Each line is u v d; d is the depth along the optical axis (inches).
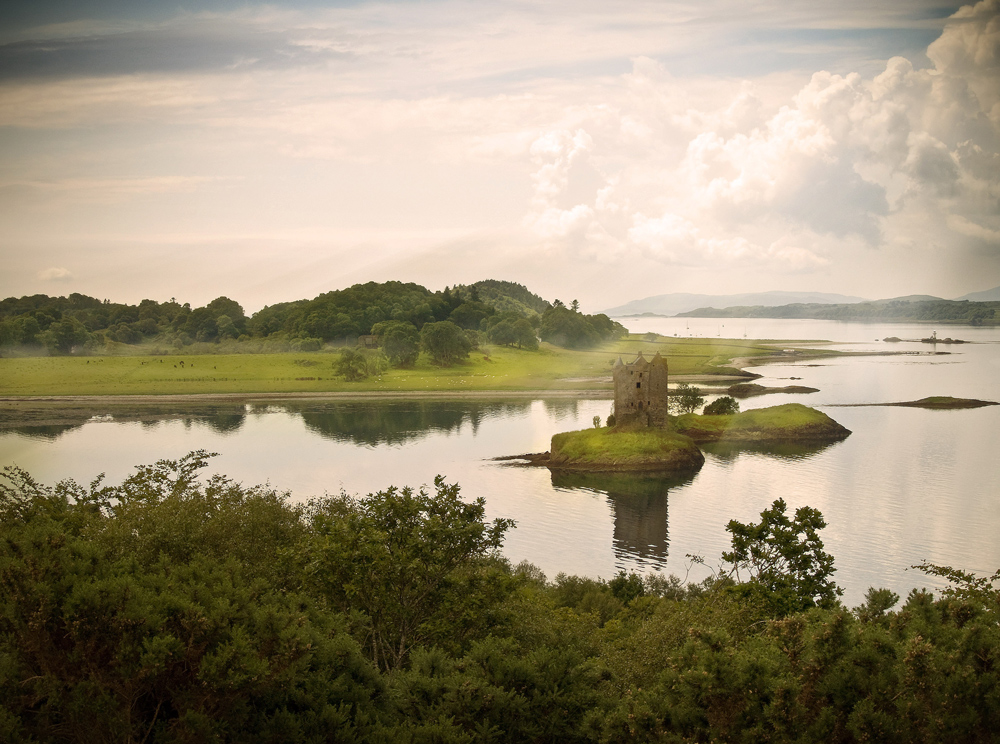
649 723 954.7
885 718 872.9
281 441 6151.6
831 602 1421.0
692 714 963.3
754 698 933.8
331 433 6525.6
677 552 3368.6
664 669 1135.6
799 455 5521.7
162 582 1021.8
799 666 965.2
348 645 1092.5
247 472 5002.5
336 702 1029.8
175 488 1658.5
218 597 1006.4
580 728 1027.3
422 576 1269.7
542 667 1109.1
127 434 6417.3
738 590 1414.9
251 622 999.0
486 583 1294.3
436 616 1272.1
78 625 895.1
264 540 1540.4
